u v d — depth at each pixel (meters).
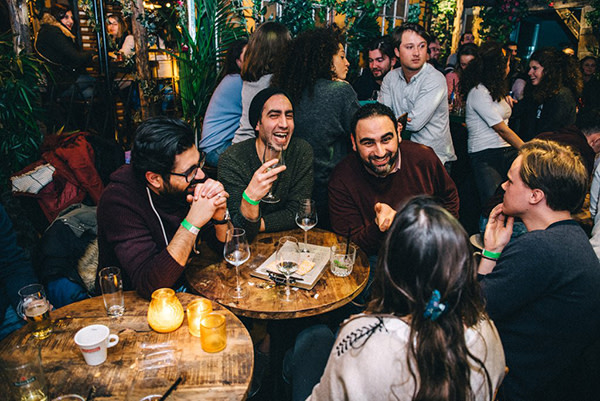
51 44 4.50
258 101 2.20
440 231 0.85
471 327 0.91
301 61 2.55
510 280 1.40
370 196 2.33
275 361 1.98
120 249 1.68
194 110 4.27
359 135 2.11
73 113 4.68
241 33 4.34
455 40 7.60
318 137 2.64
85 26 6.01
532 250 1.38
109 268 1.56
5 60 3.29
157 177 1.64
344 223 2.34
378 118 2.05
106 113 4.73
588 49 7.19
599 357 1.41
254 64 2.89
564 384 1.44
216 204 1.62
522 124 4.25
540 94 3.87
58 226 2.19
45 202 2.81
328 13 4.83
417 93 3.26
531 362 1.45
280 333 1.95
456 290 0.85
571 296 1.35
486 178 3.61
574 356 1.42
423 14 7.33
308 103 2.60
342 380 0.91
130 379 1.19
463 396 0.85
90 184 2.89
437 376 0.84
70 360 1.26
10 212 2.85
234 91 3.11
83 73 4.91
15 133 3.25
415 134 3.39
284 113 2.17
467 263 0.86
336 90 2.56
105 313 1.50
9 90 3.16
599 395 1.40
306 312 1.58
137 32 4.59
